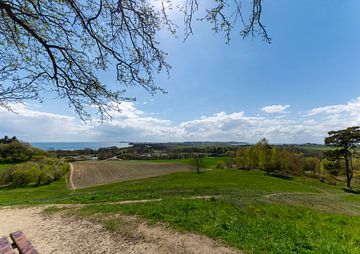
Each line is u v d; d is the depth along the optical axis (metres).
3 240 4.56
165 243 7.47
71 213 11.66
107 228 8.98
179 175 52.97
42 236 8.71
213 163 78.00
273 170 63.03
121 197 16.86
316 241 7.62
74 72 4.96
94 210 11.80
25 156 62.56
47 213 12.16
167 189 27.36
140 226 8.98
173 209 10.99
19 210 13.43
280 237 7.81
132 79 4.91
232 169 69.38
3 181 45.09
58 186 46.66
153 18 4.27
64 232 9.00
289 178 54.72
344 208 20.55
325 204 21.34
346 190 43.78
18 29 4.73
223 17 3.61
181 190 25.84
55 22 4.54
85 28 4.28
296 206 16.25
